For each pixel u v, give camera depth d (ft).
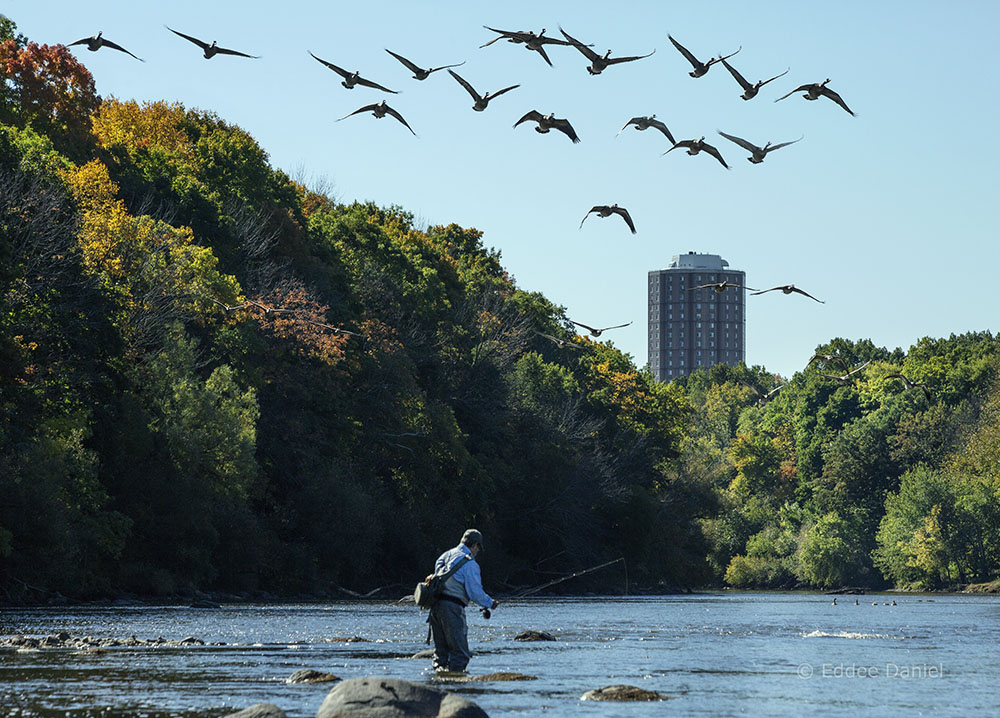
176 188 263.29
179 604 166.40
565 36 66.28
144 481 185.47
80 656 67.46
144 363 201.05
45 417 167.43
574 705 46.78
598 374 385.50
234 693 49.34
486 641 86.99
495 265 463.42
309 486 232.53
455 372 320.09
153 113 315.17
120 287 196.95
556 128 68.18
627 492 326.03
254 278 267.59
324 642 83.20
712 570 379.96
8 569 155.74
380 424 272.72
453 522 274.77
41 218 176.76
